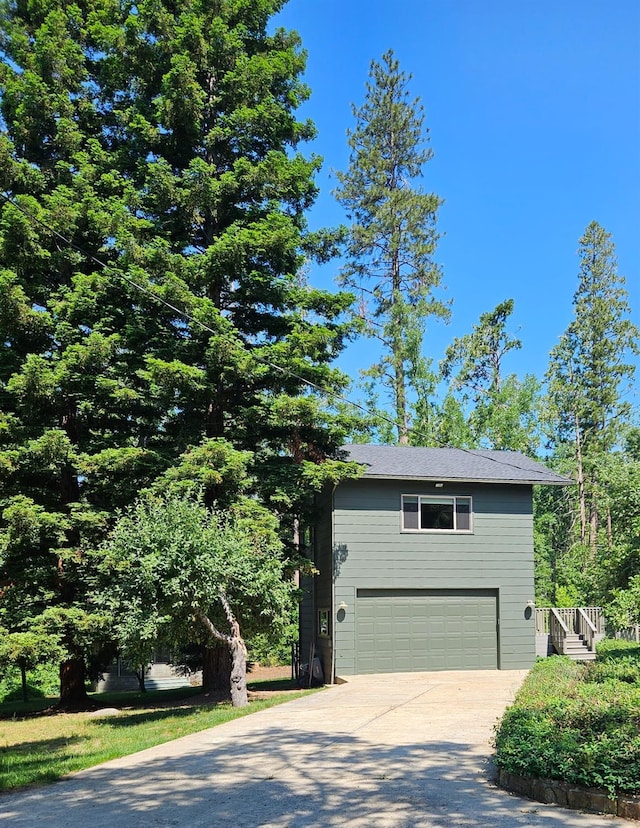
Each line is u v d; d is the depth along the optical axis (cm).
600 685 1038
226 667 1719
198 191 1680
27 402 1625
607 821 550
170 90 1711
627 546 1476
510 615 1975
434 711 1155
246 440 1766
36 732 1266
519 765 641
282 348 1659
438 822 553
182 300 1588
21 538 1509
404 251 3700
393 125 3838
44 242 1717
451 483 1978
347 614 1855
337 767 766
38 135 1861
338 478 1700
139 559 1284
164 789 708
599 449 3853
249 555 1396
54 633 1536
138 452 1548
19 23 1969
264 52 1925
